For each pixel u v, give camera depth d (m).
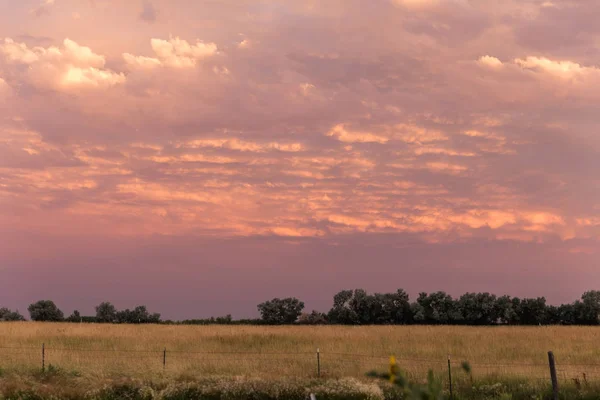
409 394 2.72
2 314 78.94
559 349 34.31
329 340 39.53
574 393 19.34
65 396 19.84
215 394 19.94
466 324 76.44
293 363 26.66
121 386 20.61
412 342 38.31
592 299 74.50
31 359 26.02
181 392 20.03
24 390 19.80
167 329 50.69
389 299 79.00
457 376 22.72
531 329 54.16
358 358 29.89
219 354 30.94
